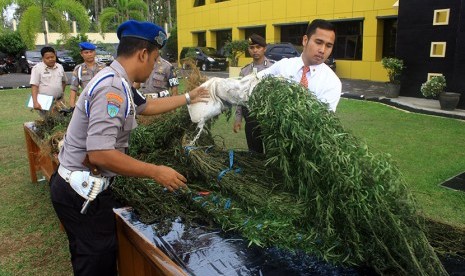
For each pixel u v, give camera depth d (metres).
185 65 2.61
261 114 1.85
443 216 3.68
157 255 1.65
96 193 1.90
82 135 1.86
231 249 1.69
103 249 2.01
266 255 1.64
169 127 2.54
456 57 9.02
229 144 6.05
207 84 2.24
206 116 2.23
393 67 10.57
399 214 1.47
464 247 1.69
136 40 1.80
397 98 10.62
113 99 1.70
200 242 1.76
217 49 25.41
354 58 17.34
